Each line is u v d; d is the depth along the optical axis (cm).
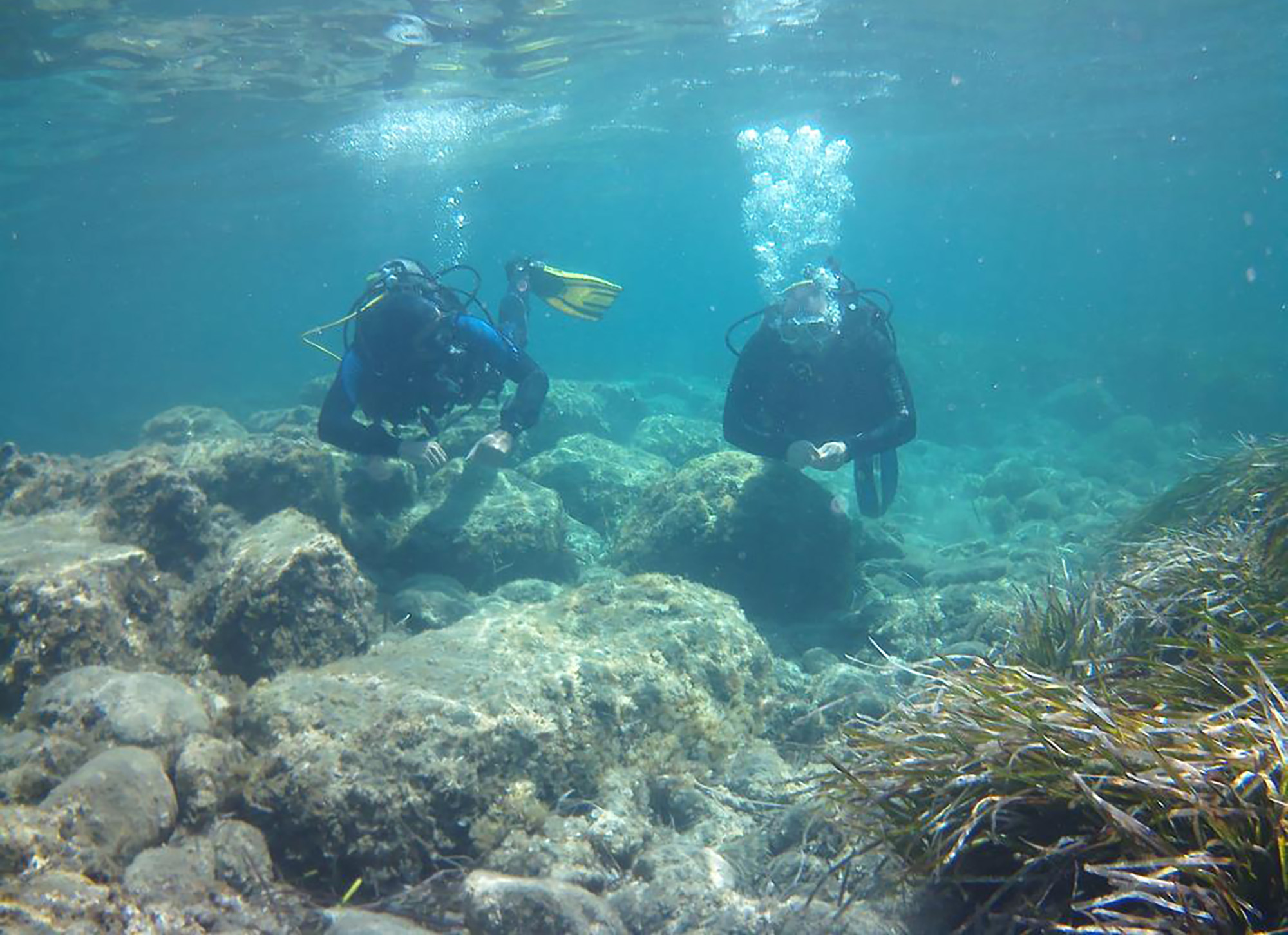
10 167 2500
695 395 2620
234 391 3972
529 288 1215
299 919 329
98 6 1394
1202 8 1873
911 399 853
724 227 8762
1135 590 439
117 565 529
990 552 1000
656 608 580
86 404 4012
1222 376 2302
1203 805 226
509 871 365
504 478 891
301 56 1741
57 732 383
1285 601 382
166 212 3681
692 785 459
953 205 7350
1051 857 254
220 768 379
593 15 1673
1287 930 204
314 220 4766
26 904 267
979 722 297
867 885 317
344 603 558
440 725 399
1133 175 5528
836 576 828
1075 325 4744
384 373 734
